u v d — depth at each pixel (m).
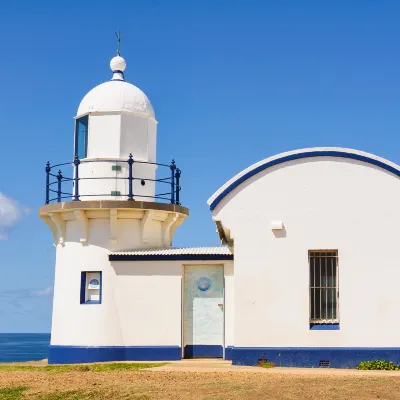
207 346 25.92
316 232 23.91
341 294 23.59
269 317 23.66
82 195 27.17
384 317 23.44
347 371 22.05
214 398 16.86
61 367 24.25
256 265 23.91
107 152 27.95
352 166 24.08
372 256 23.69
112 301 26.34
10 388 19.16
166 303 26.05
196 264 26.19
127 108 28.17
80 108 28.73
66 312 26.94
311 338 23.47
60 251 27.62
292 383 18.55
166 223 28.12
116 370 22.73
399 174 23.88
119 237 27.08
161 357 25.78
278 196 24.12
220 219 24.19
